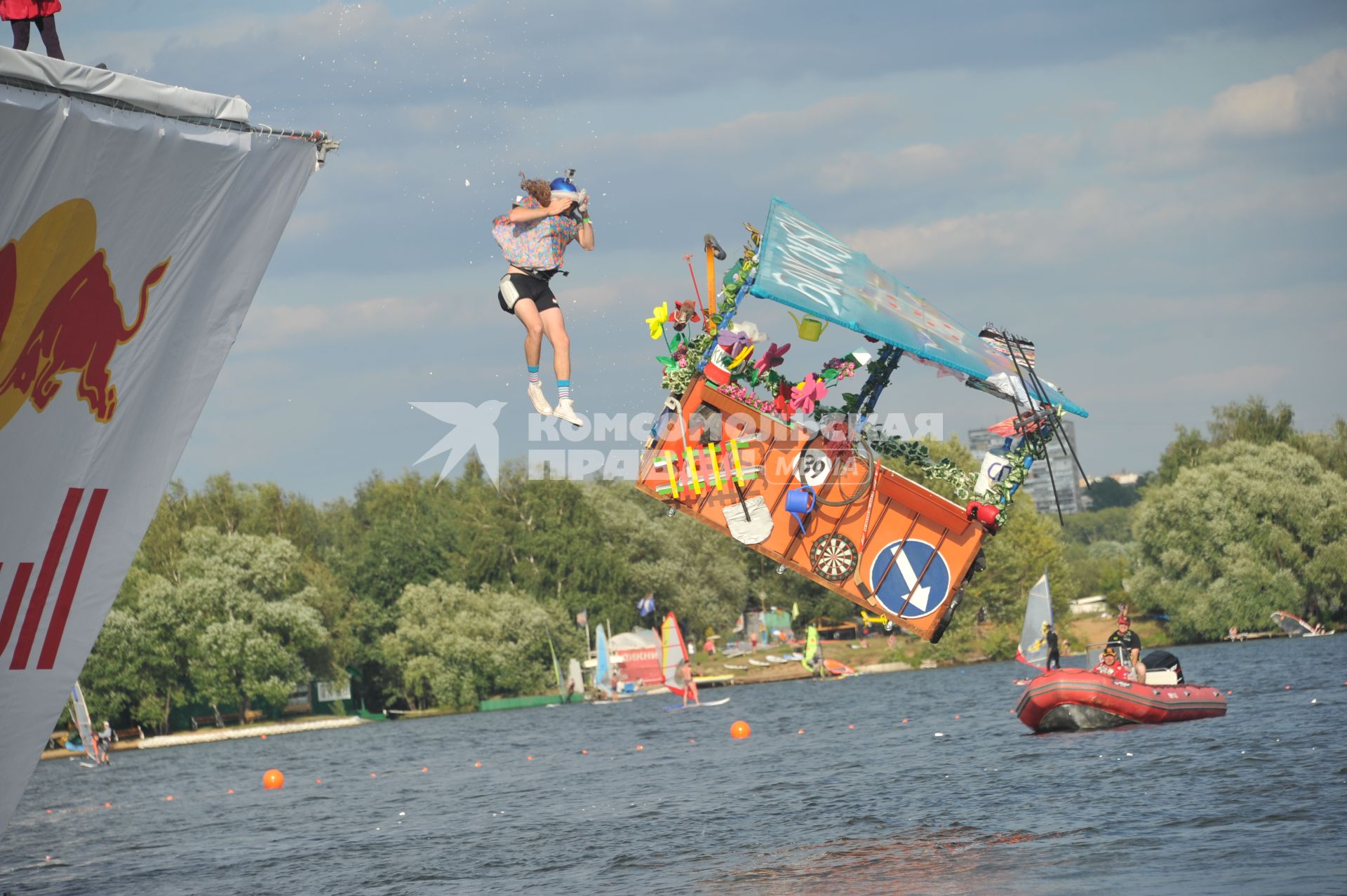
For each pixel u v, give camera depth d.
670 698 177.38
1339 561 172.00
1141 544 185.75
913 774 59.06
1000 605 189.12
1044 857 36.09
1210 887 30.67
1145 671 72.25
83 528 15.47
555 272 22.61
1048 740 67.62
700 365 27.00
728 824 49.06
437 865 45.59
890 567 27.64
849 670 194.00
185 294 15.66
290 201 16.16
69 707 163.25
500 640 191.62
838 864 38.12
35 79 13.24
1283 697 82.88
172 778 106.44
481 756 102.50
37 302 14.16
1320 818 38.41
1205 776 48.62
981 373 25.80
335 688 195.00
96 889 47.44
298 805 74.12
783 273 26.14
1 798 15.38
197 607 168.25
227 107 15.00
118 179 14.31
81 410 15.02
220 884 46.12
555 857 44.81
